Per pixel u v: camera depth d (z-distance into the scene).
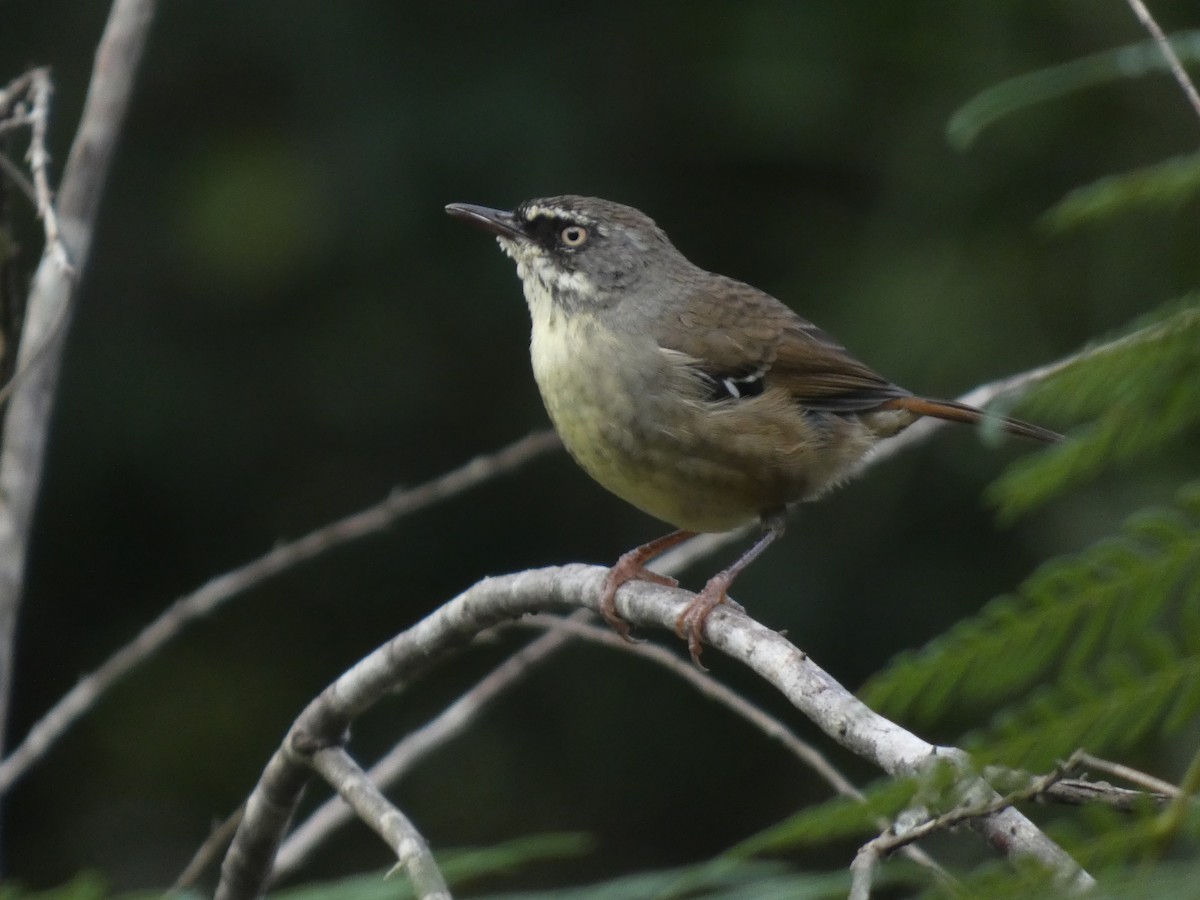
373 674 5.54
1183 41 3.55
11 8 13.80
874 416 8.02
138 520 14.20
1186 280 11.75
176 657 14.16
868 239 13.23
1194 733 5.32
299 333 13.96
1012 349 12.27
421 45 13.84
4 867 13.60
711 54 13.84
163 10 13.84
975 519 12.92
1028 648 2.06
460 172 13.63
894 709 2.11
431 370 14.02
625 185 14.01
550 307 7.95
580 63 13.97
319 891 3.70
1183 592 1.99
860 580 13.06
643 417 7.53
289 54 13.79
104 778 13.83
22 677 14.23
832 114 13.42
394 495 7.50
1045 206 12.70
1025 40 12.91
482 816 13.59
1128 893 1.79
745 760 13.81
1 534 6.62
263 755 13.91
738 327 7.79
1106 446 2.14
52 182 13.15
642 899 3.26
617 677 13.95
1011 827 2.60
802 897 3.01
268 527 14.22
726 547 13.15
